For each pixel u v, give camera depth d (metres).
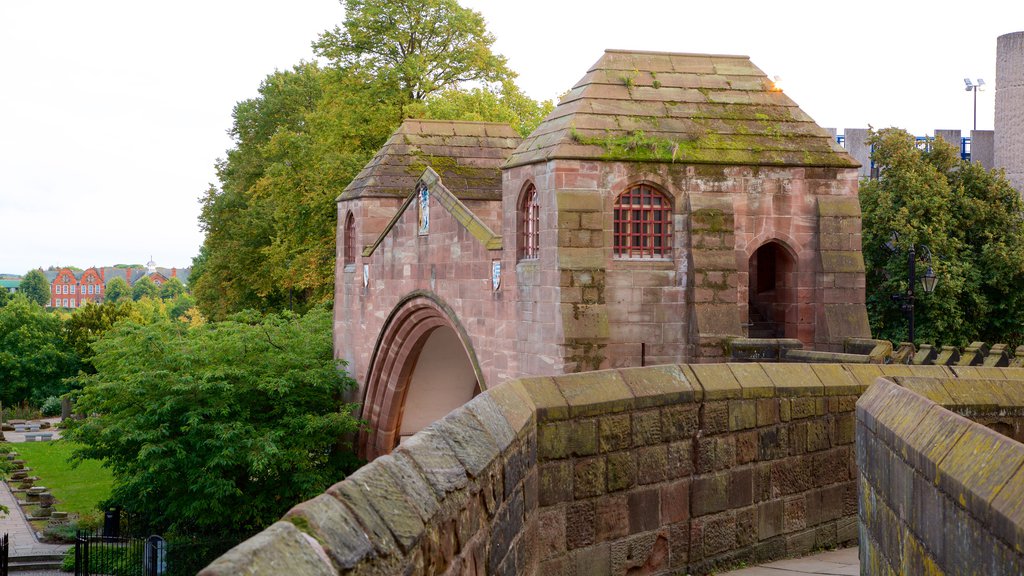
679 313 22.67
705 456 8.72
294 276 49.09
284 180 47.69
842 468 10.06
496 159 35.41
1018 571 3.73
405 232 30.95
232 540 30.30
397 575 3.65
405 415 35.81
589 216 21.81
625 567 8.01
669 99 23.59
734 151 22.95
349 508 3.53
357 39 46.03
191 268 79.88
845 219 23.55
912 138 38.62
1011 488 3.96
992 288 37.28
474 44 46.88
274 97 61.12
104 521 34.78
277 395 33.22
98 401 31.77
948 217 37.00
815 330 23.58
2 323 74.00
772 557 9.39
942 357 18.91
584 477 7.62
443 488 4.45
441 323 29.83
